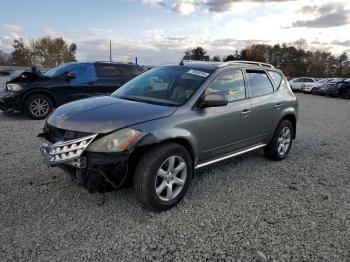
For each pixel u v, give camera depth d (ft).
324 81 97.09
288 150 19.02
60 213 11.11
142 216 11.19
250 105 15.39
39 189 12.91
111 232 10.12
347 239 10.31
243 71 15.70
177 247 9.52
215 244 9.74
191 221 11.02
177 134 11.59
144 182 10.84
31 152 17.81
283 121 18.21
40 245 9.30
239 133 14.99
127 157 10.37
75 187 13.19
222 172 16.05
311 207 12.53
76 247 9.29
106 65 31.81
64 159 10.43
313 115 40.70
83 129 10.63
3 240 9.45
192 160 12.75
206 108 13.08
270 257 9.23
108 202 12.06
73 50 239.71
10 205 11.51
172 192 11.83
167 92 13.48
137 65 33.91
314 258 9.27
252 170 16.57
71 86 29.58
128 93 14.44
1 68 122.21
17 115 30.73
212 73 13.93
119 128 10.54
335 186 14.94
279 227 10.88
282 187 14.47
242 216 11.54
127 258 8.92
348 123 34.96
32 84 27.94
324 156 20.13
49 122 12.05
